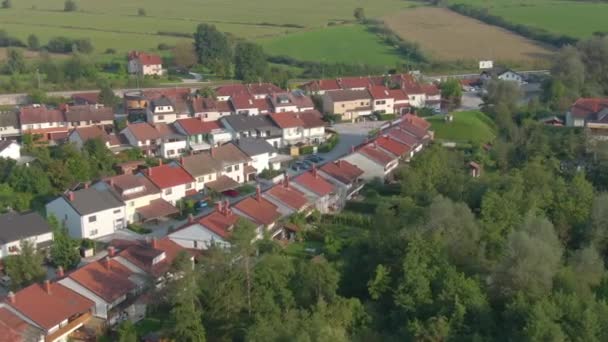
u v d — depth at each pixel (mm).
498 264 68938
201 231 81125
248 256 70188
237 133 129625
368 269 73125
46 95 169000
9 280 76188
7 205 97375
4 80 187250
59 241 81562
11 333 62281
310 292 68188
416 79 184750
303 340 56375
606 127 133125
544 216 79625
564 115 145125
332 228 90750
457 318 62250
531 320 59719
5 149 115312
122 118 148375
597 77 177750
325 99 160625
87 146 116125
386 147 113812
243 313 66188
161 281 73500
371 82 180750
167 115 144500
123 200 93688
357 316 65312
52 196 104250
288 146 132875
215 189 104938
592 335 59719
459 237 73375
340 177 102625
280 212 89438
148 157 122250
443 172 99250
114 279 71750
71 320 66938
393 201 92500
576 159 112875
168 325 66500
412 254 69125
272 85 174125
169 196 100625
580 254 71500
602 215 78750
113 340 66875
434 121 145250
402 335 62531
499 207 79500
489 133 142125
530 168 95750
